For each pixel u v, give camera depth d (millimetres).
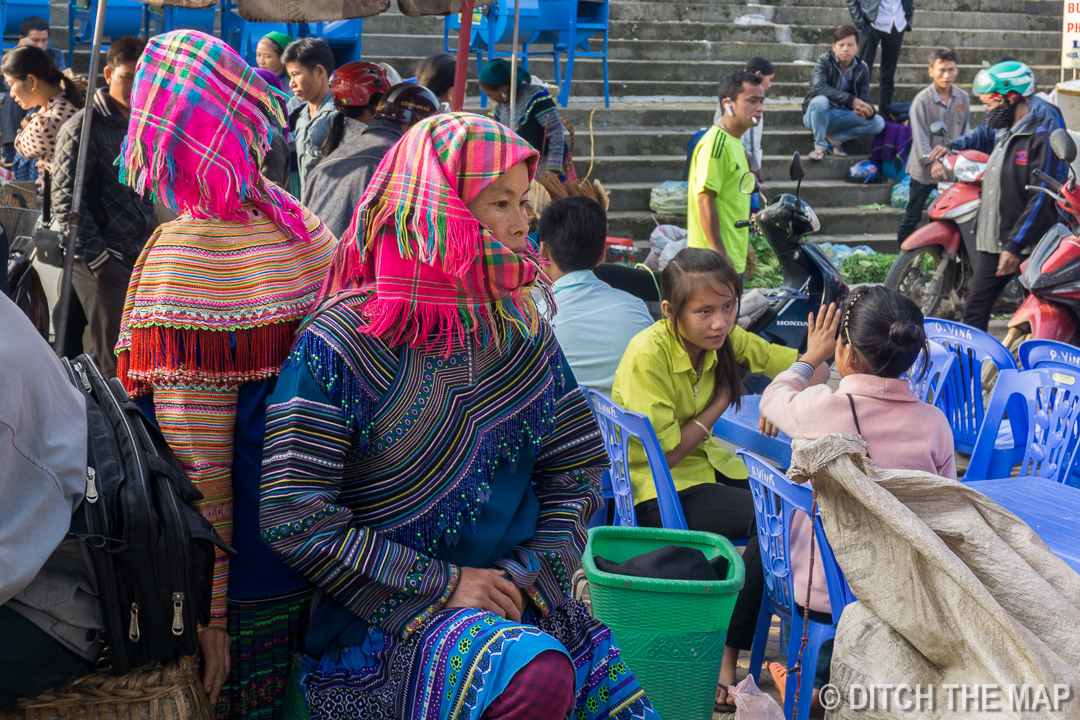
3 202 5266
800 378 2855
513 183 1812
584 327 3361
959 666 2066
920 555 2098
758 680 2852
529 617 1939
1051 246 5418
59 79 5070
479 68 10781
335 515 1739
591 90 11297
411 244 1744
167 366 1843
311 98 6227
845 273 8617
